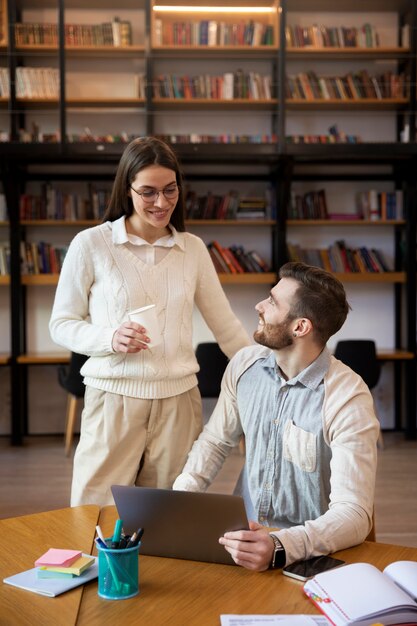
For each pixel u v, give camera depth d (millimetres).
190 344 2293
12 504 4312
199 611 1255
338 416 1694
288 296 1743
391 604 1206
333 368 1763
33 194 6453
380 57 6227
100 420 2201
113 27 6035
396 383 6719
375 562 1461
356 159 6148
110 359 2168
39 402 6605
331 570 1349
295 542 1449
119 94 6246
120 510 1498
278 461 1784
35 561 1465
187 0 6020
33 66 6230
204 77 6160
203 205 6312
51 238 6453
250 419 1854
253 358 1918
